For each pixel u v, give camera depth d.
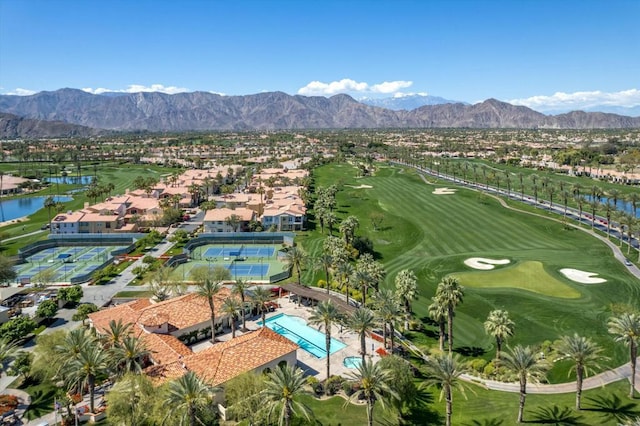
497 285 112.31
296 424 58.25
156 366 66.12
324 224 177.25
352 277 93.12
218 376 63.44
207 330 86.19
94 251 149.50
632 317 66.50
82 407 61.62
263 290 91.44
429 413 62.28
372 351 81.31
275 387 51.53
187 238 155.50
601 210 178.12
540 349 81.19
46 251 149.62
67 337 63.84
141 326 80.25
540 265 125.44
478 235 159.00
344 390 67.25
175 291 101.88
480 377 74.50
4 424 58.91
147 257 130.00
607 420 58.50
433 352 80.81
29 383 69.31
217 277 110.19
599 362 76.31
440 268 125.50
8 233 167.12
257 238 157.62
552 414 60.62
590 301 102.00
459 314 97.81
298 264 112.25
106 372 63.03
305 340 85.88
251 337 73.50
